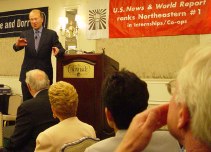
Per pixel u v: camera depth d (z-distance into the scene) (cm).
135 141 62
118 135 127
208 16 549
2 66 734
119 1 616
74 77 278
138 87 132
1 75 732
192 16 560
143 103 132
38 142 194
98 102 270
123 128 130
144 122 63
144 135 62
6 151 271
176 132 50
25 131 257
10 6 730
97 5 636
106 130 278
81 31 650
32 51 435
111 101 130
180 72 48
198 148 46
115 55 619
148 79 589
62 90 204
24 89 421
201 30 553
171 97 53
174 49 573
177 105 49
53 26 677
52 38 435
